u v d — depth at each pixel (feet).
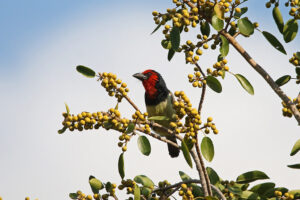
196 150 22.41
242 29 22.81
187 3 23.45
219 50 22.17
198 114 21.61
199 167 23.15
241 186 24.59
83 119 22.00
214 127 21.57
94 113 22.03
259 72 22.18
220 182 24.94
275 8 23.59
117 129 22.17
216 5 22.56
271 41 23.66
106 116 21.88
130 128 21.59
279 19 23.61
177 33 22.85
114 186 22.98
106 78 23.02
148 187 24.26
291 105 21.63
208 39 23.20
